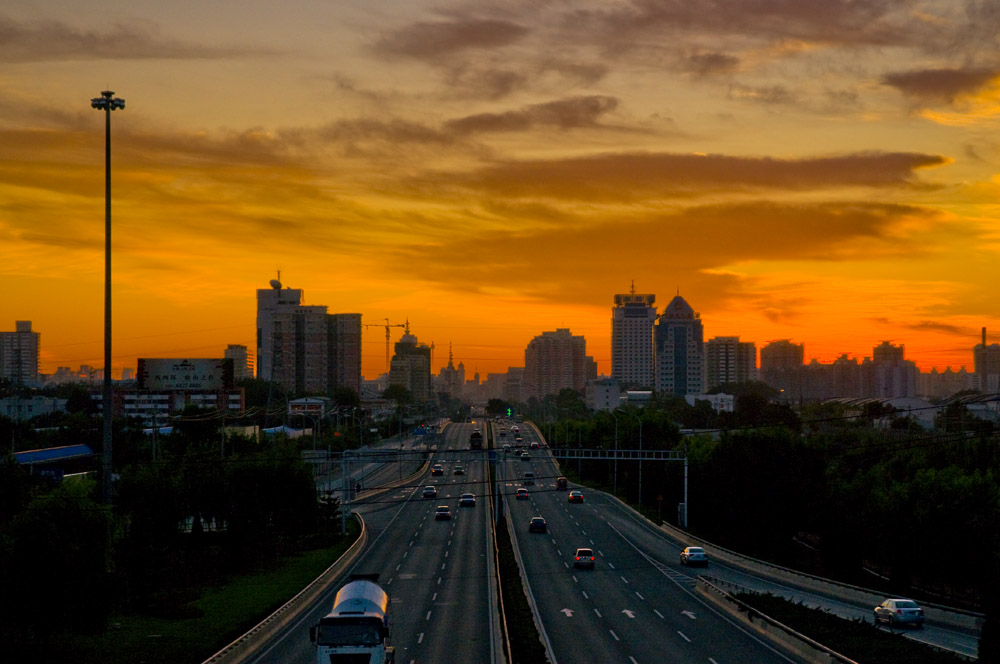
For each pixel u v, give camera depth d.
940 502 72.62
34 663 46.78
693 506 114.75
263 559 83.62
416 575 76.94
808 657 45.81
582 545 95.94
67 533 49.09
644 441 151.50
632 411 163.12
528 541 98.69
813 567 92.44
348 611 40.38
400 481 164.75
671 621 57.00
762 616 53.59
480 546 94.75
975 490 72.25
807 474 94.62
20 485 61.03
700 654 47.47
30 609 47.81
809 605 63.72
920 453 105.56
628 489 138.25
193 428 147.38
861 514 82.94
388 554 89.88
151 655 47.69
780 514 93.69
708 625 55.69
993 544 67.38
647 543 97.62
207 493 85.88
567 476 175.75
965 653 46.69
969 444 103.12
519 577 69.38
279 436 167.88
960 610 56.31
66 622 48.56
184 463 90.19
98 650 49.22
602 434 172.00
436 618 58.22
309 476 90.56
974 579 69.88
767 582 74.69
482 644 50.16
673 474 118.94
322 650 39.19
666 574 77.62
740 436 100.12
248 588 70.44
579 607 62.22
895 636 47.16
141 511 77.50
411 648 49.19
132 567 70.75
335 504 106.19
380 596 43.31
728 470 97.00
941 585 78.06
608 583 72.75
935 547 71.69
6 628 49.34
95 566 49.53
